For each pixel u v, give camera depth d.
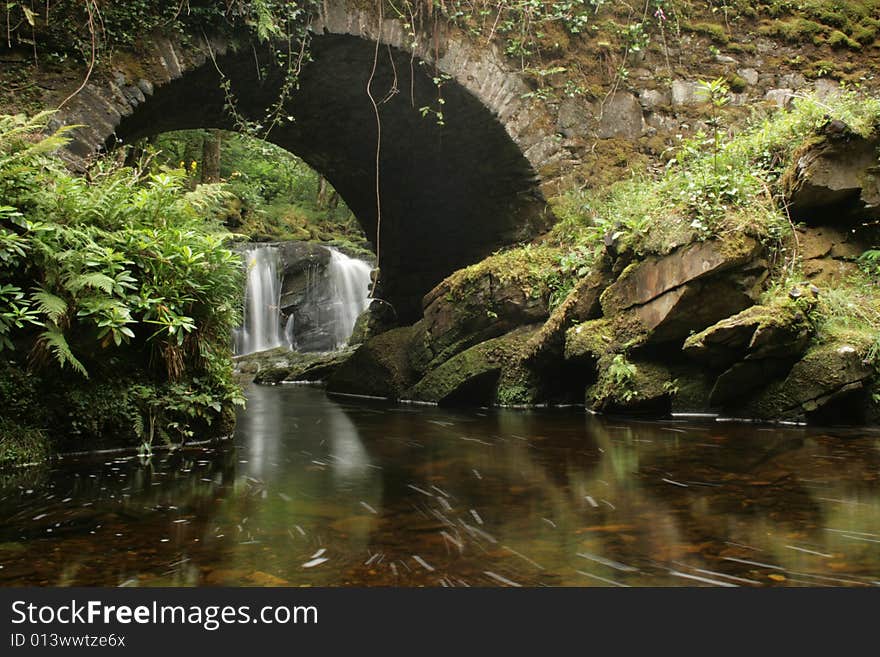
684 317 5.16
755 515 2.56
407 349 7.88
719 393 5.05
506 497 2.93
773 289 5.09
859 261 5.43
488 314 6.90
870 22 8.57
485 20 7.86
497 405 6.74
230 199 16.45
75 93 5.76
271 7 6.54
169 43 6.23
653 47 8.54
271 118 8.30
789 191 5.54
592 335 5.79
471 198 9.20
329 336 14.44
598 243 6.67
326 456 4.04
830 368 4.57
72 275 3.72
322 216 20.56
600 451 3.99
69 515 2.70
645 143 8.44
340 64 7.36
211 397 4.60
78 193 4.09
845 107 5.62
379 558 2.15
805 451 3.76
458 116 8.10
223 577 2.01
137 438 4.24
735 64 8.53
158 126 7.75
